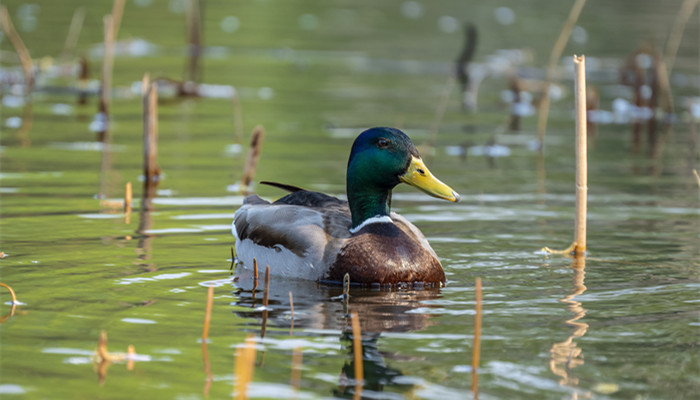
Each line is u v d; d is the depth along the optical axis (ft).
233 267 34.81
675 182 51.80
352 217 34.88
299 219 34.99
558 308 30.04
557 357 25.25
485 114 74.13
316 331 27.40
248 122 67.72
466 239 39.55
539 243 38.99
